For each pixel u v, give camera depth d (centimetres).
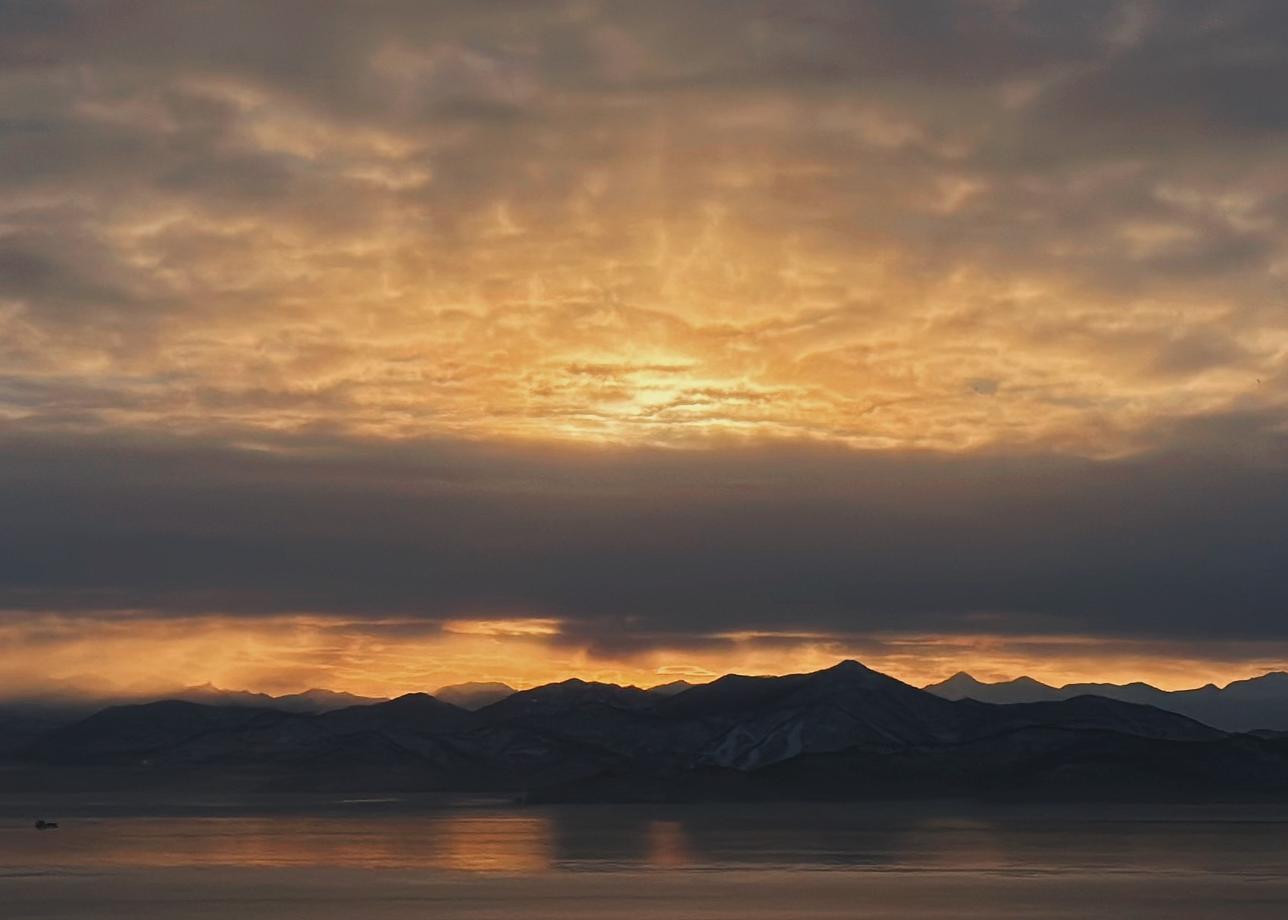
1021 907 11056
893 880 13288
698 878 13562
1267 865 14800
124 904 11506
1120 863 15112
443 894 12156
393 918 10488
